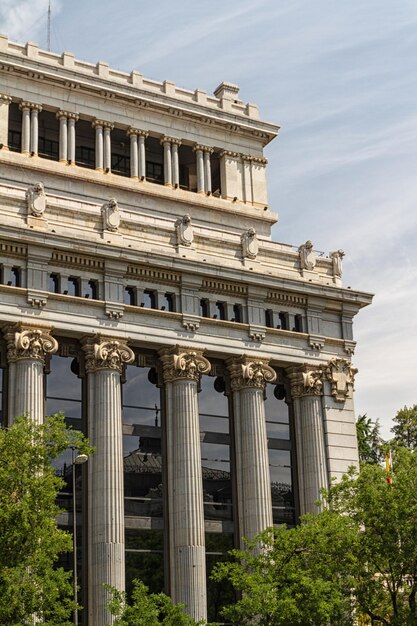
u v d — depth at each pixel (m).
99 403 67.00
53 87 82.06
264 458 72.50
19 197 68.50
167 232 74.06
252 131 90.25
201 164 87.19
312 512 74.06
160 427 70.56
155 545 68.19
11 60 80.44
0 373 65.62
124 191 82.12
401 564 60.19
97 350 67.69
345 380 78.69
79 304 67.94
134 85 85.44
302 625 56.81
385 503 60.03
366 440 110.94
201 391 73.31
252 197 88.88
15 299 65.69
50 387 66.94
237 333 74.25
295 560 58.88
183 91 88.69
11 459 50.97
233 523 71.94
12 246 66.38
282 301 77.38
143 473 69.12
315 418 76.25
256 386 73.81
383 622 61.91
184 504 68.06
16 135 81.31
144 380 71.00
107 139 83.44
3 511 49.06
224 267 73.75
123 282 70.06
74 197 79.75
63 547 51.59
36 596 49.50
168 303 72.25
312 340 77.75
